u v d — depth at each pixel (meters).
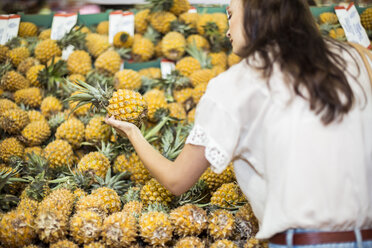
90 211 1.73
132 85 2.70
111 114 1.66
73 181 2.04
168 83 2.80
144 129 2.29
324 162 1.06
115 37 3.13
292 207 1.06
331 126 1.08
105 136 2.36
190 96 2.76
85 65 2.88
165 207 1.89
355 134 1.10
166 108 2.47
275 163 1.09
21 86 2.79
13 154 2.27
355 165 1.08
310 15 1.23
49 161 2.22
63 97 2.73
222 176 2.05
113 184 2.05
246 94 1.12
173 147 2.17
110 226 1.66
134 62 3.16
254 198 1.22
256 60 1.14
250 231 1.74
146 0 3.20
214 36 3.16
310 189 1.06
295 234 1.09
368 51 1.28
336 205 1.06
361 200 1.08
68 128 2.37
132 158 2.17
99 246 1.63
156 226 1.67
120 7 3.86
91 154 2.15
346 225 1.08
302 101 1.08
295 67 1.09
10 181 1.99
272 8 1.18
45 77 2.76
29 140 2.38
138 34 3.29
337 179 1.06
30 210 1.77
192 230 1.71
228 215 1.76
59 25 3.26
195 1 3.67
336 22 3.23
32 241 1.70
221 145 1.12
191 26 3.18
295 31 1.15
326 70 1.10
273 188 1.10
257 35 1.20
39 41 3.22
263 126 1.12
